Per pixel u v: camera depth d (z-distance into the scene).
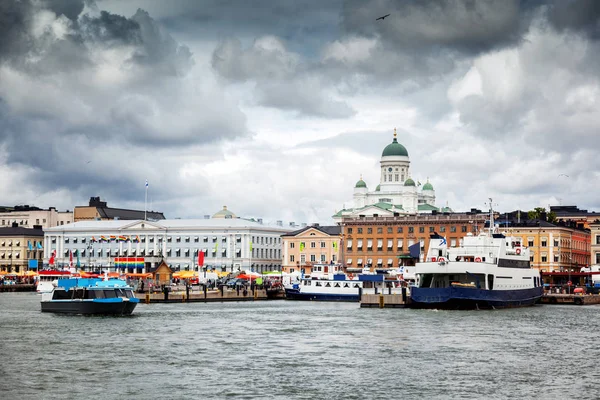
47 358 91.06
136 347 99.62
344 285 194.38
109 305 141.50
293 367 85.62
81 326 122.50
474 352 95.69
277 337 109.38
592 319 135.62
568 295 181.00
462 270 150.75
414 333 113.50
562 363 88.38
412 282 194.88
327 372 82.88
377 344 102.25
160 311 154.12
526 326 123.31
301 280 199.12
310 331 116.31
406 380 79.00
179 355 93.44
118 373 82.19
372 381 78.50
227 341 105.25
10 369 84.12
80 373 82.06
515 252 166.62
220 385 76.62
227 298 195.88
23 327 120.88
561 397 72.62
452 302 152.50
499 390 75.00
